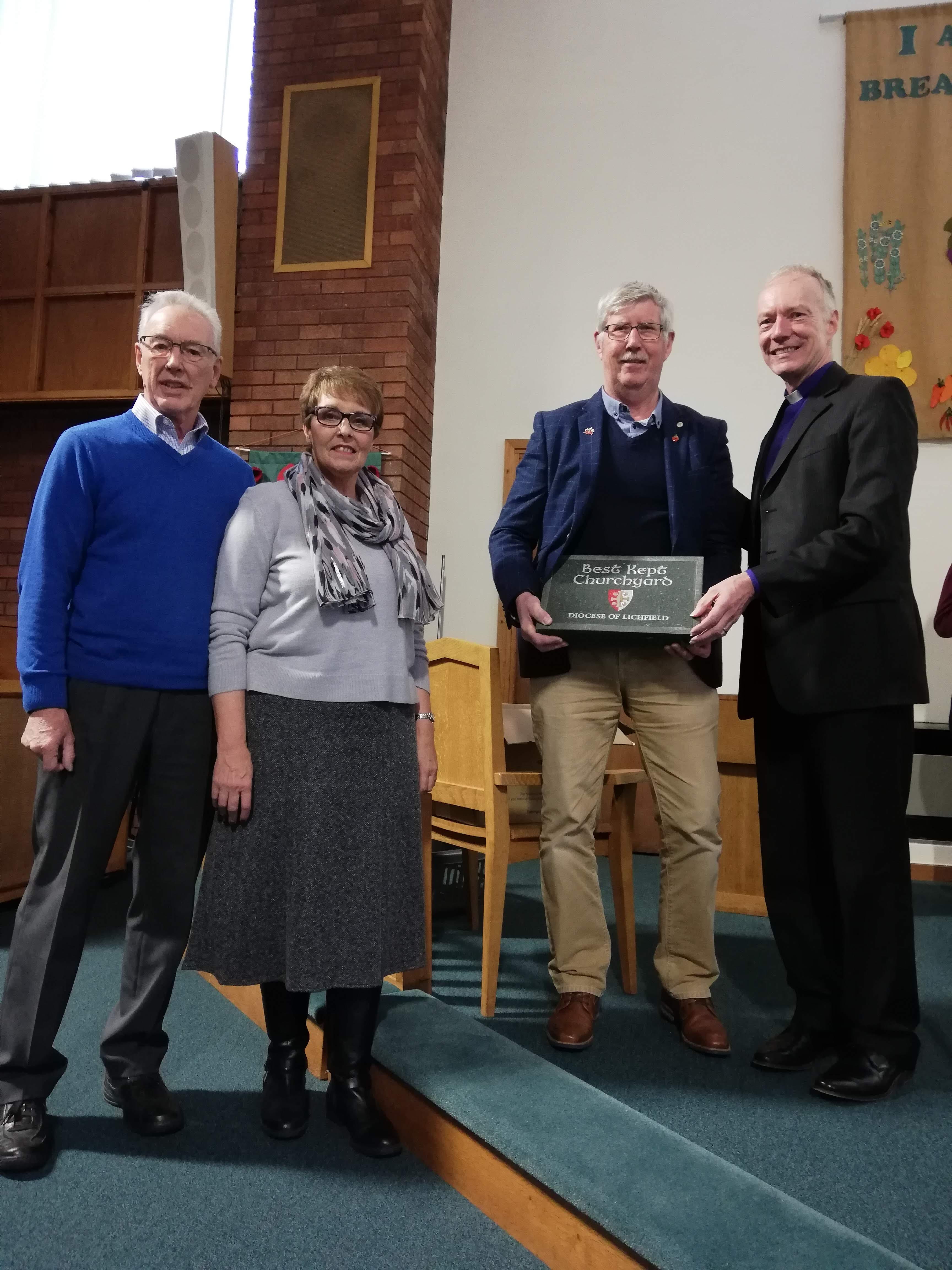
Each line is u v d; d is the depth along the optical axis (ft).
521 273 18.01
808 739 6.23
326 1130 5.64
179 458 5.76
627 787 7.94
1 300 18.54
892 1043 5.92
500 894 7.27
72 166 20.49
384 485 6.17
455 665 7.72
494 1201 4.80
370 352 17.03
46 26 20.90
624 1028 7.04
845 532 5.87
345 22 17.78
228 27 20.40
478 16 18.74
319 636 5.45
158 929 5.71
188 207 17.24
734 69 17.48
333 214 17.40
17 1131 5.14
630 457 7.08
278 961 5.31
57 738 5.22
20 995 5.26
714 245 17.24
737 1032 7.04
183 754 5.64
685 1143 4.67
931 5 16.61
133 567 5.49
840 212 16.84
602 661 6.98
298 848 5.24
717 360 16.98
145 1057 5.77
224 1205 4.79
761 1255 3.77
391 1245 4.52
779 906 6.47
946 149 16.35
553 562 7.04
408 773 5.64
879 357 16.29
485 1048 5.84
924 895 12.96
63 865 5.32
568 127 18.10
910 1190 4.76
